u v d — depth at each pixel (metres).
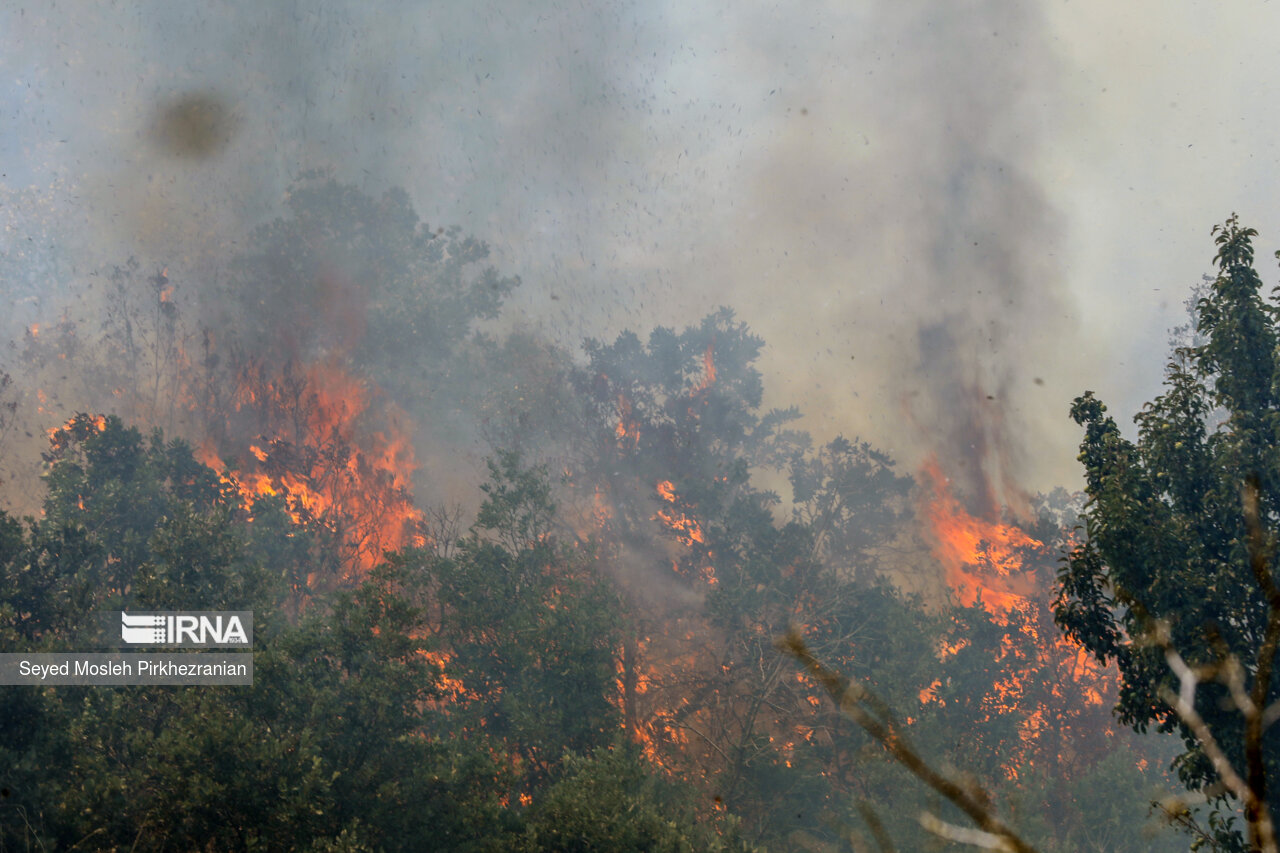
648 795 20.83
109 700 17.52
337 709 17.34
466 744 19.72
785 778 25.22
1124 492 13.01
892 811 23.17
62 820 14.73
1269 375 12.90
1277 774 11.36
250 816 14.94
